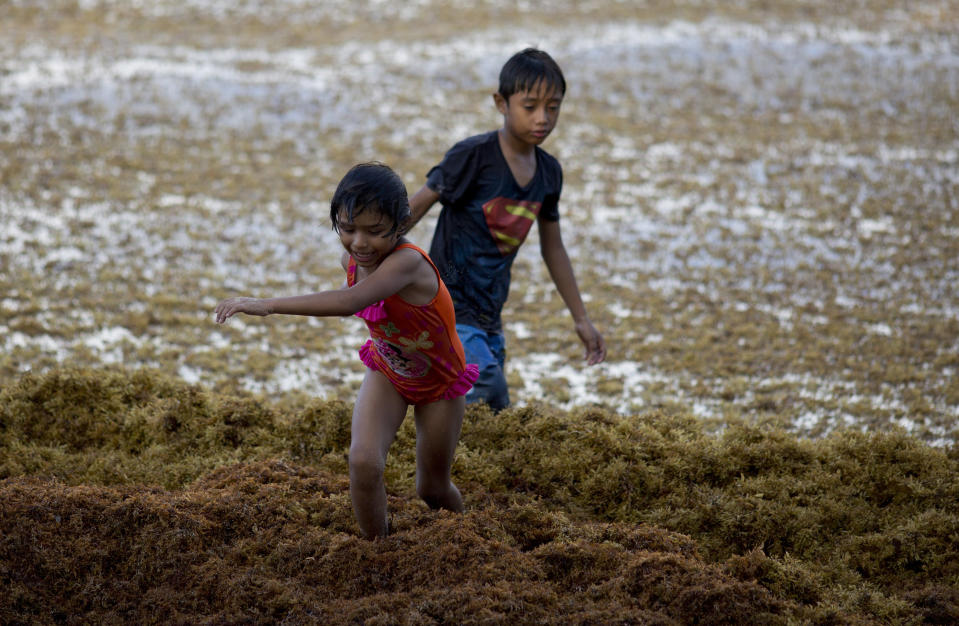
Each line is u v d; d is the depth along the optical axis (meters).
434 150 34.94
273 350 20.61
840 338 21.70
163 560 10.63
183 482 13.78
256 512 11.55
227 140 34.81
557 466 14.08
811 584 11.03
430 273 10.13
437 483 11.58
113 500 11.30
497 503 13.05
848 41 49.25
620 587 10.16
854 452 14.55
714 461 14.21
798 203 31.12
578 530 11.55
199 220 27.95
